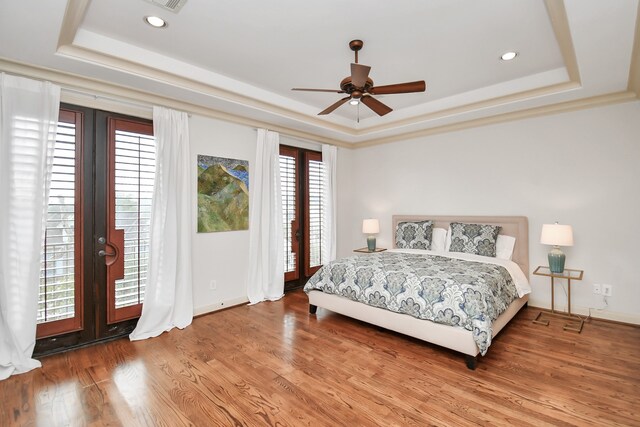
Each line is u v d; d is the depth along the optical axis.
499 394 2.19
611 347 2.86
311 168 5.25
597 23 2.09
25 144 2.58
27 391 2.25
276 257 4.57
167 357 2.76
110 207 3.10
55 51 2.43
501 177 4.24
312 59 3.07
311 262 5.27
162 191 3.34
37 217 2.61
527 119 4.02
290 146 4.91
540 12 2.32
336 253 5.64
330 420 1.95
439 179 4.84
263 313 3.90
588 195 3.62
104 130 3.08
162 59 2.99
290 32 2.58
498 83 3.70
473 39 2.70
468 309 2.58
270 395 2.20
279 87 3.80
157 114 3.32
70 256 2.88
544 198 3.91
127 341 3.09
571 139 3.72
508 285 3.29
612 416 1.94
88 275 2.98
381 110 2.94
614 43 2.35
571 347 2.88
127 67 2.81
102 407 2.07
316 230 5.35
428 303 2.79
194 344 3.03
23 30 2.15
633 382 2.30
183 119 3.54
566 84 3.31
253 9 2.27
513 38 2.69
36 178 2.62
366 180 5.82
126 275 3.21
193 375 2.47
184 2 2.16
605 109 3.51
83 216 2.95
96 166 3.03
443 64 3.19
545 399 2.12
